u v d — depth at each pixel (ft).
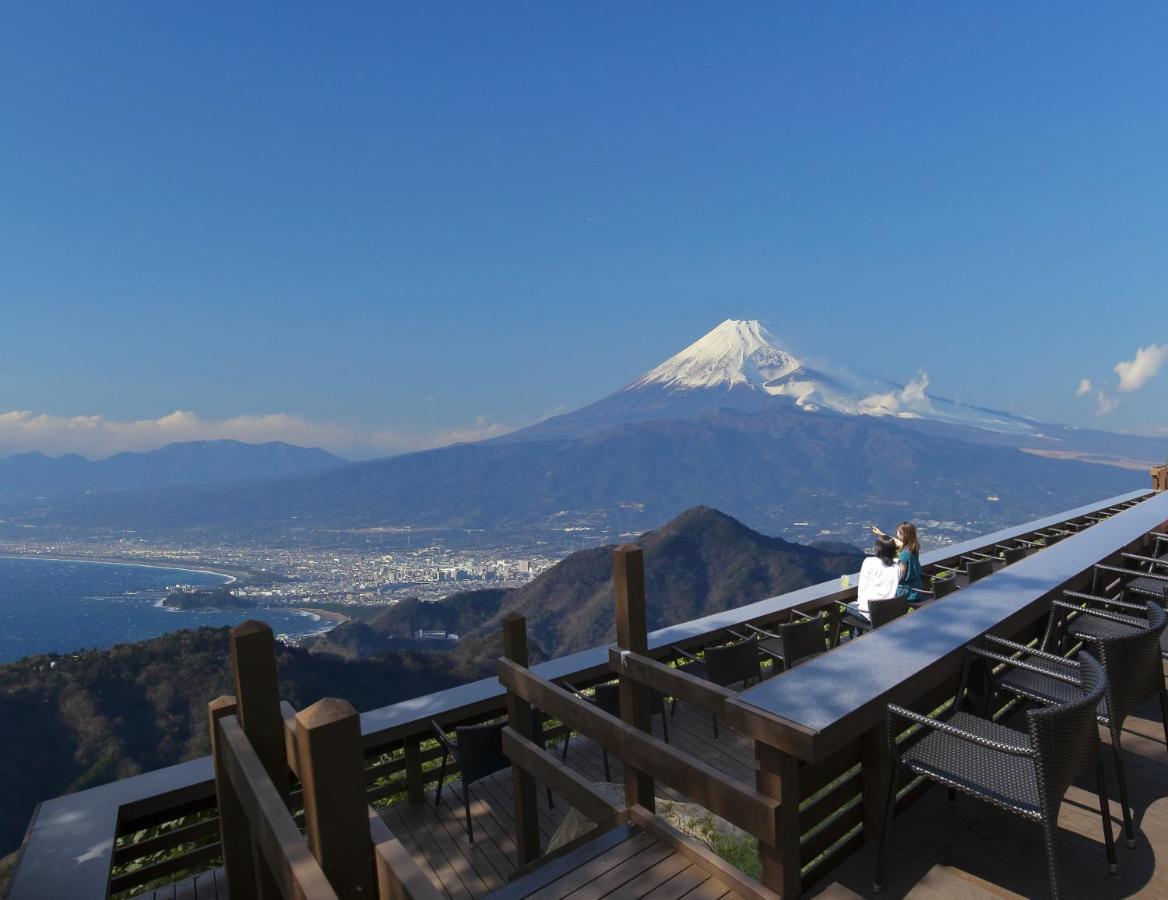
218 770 6.02
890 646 6.80
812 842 5.87
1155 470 29.96
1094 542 11.86
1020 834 6.36
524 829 8.52
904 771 6.63
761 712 5.41
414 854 9.77
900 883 5.71
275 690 5.67
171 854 9.68
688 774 5.93
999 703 8.80
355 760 3.90
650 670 6.70
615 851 6.06
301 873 3.59
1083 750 5.34
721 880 5.60
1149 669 6.69
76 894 7.36
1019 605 8.07
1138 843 6.24
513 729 8.52
